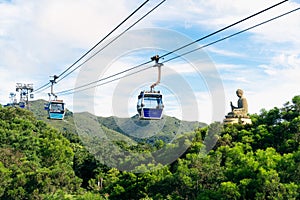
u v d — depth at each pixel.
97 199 71.75
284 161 55.50
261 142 68.62
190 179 58.62
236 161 60.53
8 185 82.38
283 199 48.56
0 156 97.62
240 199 52.31
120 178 73.38
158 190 62.09
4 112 127.12
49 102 47.69
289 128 69.19
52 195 78.31
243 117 80.31
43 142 111.56
